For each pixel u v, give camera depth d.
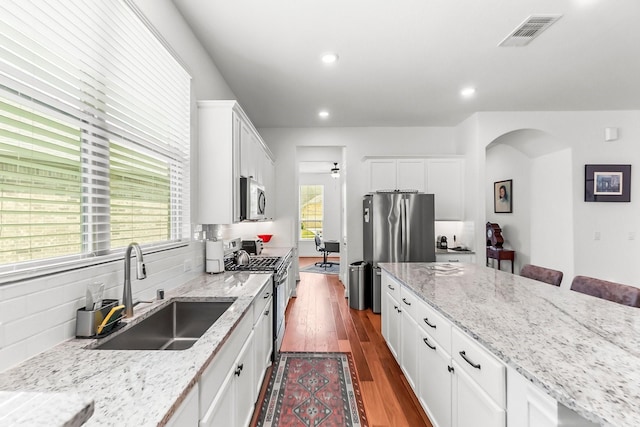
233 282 2.22
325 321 3.81
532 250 5.15
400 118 4.63
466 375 1.36
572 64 2.98
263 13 2.17
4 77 0.94
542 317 1.42
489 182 6.17
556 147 4.54
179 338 1.79
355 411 2.05
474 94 3.71
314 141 5.10
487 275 2.43
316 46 2.62
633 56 2.84
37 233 1.09
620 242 4.27
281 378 2.46
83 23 1.26
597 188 4.27
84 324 1.20
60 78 1.17
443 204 4.65
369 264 4.43
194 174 2.38
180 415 0.86
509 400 1.08
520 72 3.16
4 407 0.45
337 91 3.59
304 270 7.35
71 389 0.83
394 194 4.26
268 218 4.38
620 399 0.78
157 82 1.86
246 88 3.48
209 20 2.24
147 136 1.76
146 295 1.72
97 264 1.35
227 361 1.33
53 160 1.15
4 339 0.93
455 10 2.17
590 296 1.78
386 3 2.08
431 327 1.75
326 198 9.59
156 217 1.90
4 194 0.97
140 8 1.67
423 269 2.71
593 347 1.10
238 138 2.61
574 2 2.09
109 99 1.43
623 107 4.17
